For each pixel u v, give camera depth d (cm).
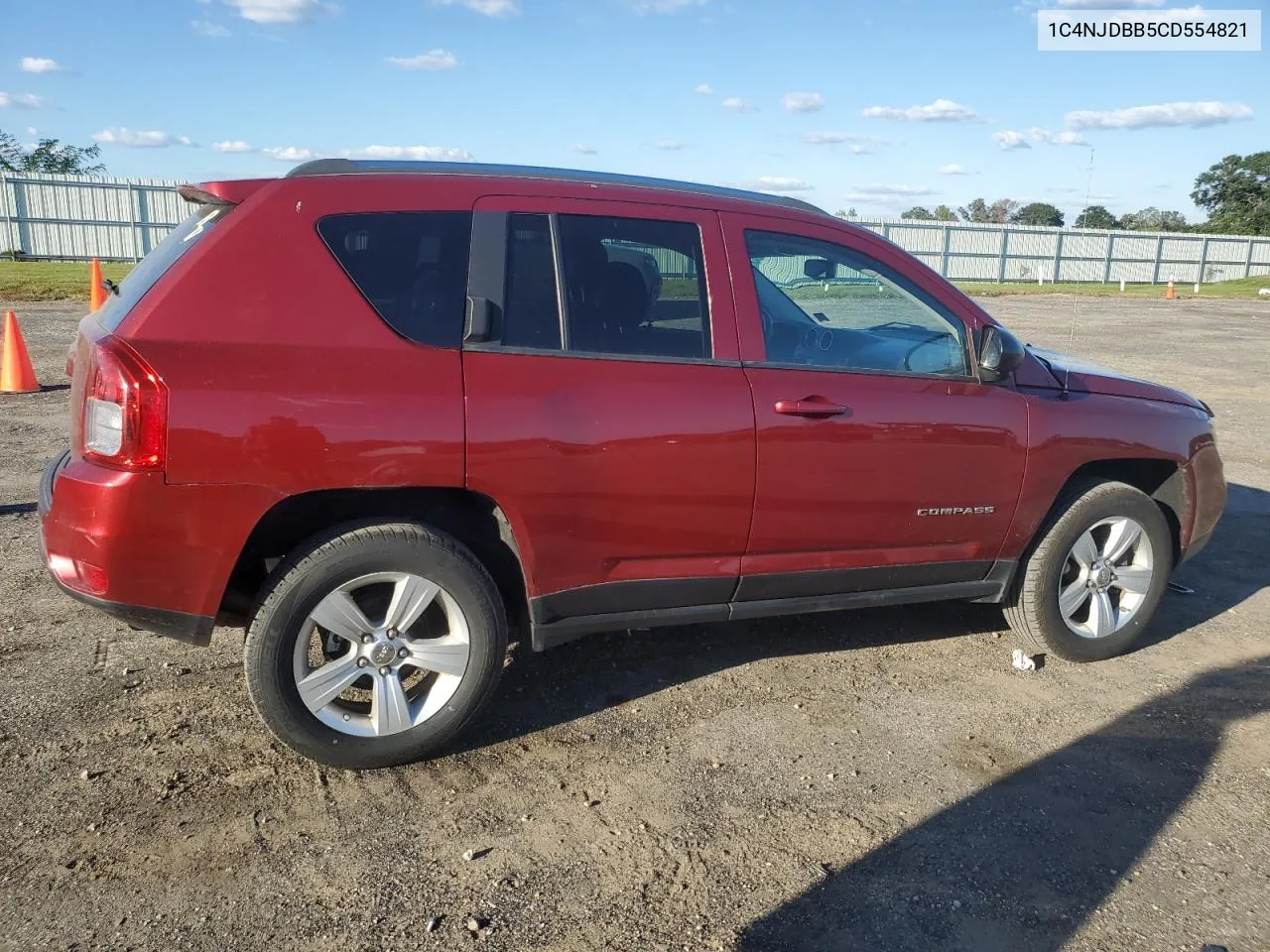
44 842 288
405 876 281
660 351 348
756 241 371
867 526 383
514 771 337
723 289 360
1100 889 285
